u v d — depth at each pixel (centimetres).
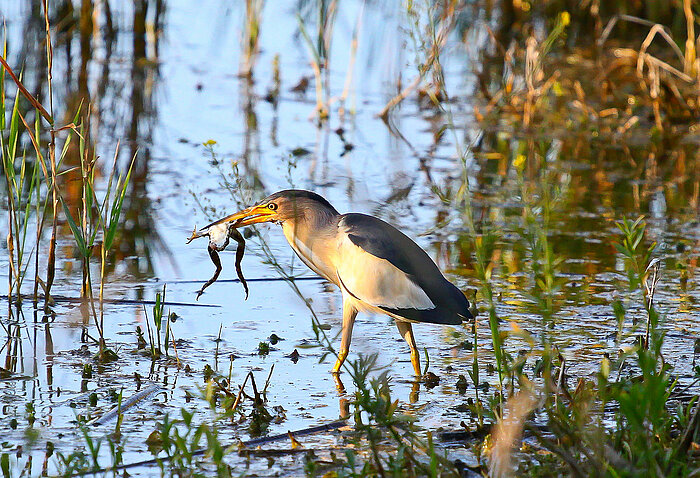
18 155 1620
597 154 1758
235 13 2423
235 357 934
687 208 1481
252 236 1345
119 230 1333
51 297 1055
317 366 923
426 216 1422
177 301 1096
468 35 2261
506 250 1289
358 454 716
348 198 1481
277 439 745
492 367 911
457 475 630
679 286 1152
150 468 682
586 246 1305
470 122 1888
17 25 2180
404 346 986
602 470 586
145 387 848
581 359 929
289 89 2128
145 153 1684
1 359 908
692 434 644
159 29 2339
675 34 2178
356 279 923
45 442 730
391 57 2152
